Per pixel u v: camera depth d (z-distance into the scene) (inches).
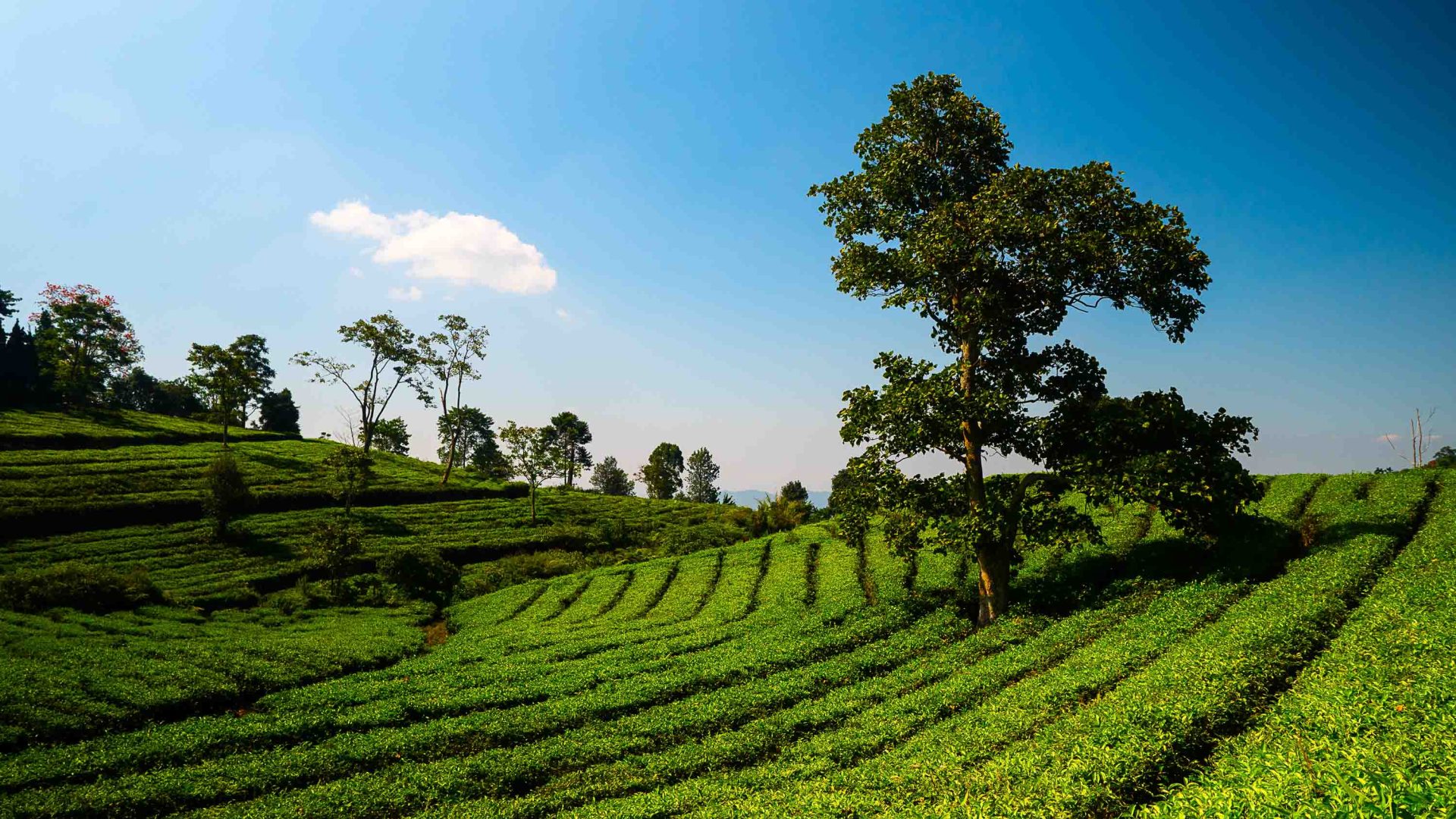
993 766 483.8
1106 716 522.3
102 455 2778.1
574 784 693.3
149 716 931.3
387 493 3029.0
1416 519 1154.7
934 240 1037.2
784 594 1456.7
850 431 1148.5
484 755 759.7
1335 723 394.6
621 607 1599.4
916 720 721.6
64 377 3683.6
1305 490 1521.9
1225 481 993.5
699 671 992.2
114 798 668.7
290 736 847.7
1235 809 305.6
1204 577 1067.9
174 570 1945.1
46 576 1533.0
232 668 1104.2
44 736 836.6
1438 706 377.7
